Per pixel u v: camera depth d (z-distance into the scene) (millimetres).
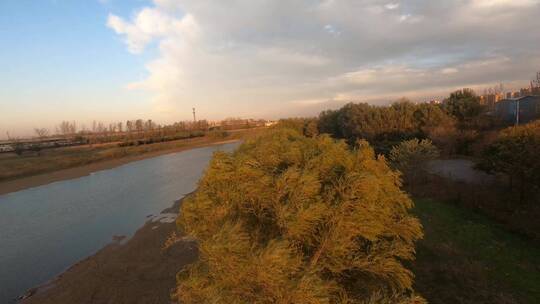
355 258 4844
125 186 32406
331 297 4484
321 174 5172
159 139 80438
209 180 5523
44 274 14367
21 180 37500
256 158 5488
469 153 28016
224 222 4785
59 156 51875
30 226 21062
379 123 38594
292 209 4578
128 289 12180
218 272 4215
